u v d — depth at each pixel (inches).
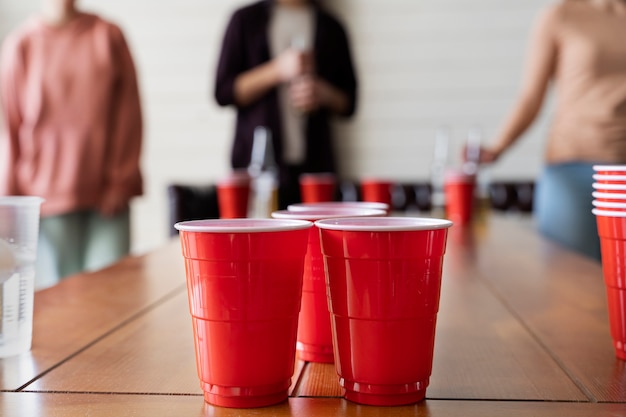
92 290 47.7
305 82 124.7
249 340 23.0
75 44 105.0
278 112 130.7
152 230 189.9
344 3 180.7
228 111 186.5
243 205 79.9
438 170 116.1
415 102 181.2
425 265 22.9
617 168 27.4
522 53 178.7
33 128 105.1
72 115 105.5
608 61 93.7
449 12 179.3
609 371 28.2
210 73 186.2
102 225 111.2
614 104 93.9
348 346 23.7
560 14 97.5
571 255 65.6
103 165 108.1
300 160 133.3
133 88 110.0
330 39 134.9
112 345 32.8
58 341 33.7
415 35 180.1
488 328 36.5
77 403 24.7
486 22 178.9
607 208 28.3
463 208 97.4
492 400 24.7
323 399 24.4
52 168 105.7
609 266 29.5
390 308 22.9
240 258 22.2
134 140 110.8
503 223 101.1
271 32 133.0
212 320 23.0
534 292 46.8
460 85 180.2
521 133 104.3
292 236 22.7
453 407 23.8
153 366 29.2
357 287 22.9
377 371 23.3
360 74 181.6
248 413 22.9
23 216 31.1
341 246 22.7
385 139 182.1
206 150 187.8
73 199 105.9
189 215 91.3
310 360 29.7
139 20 186.2
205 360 23.6
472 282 51.3
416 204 148.6
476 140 106.6
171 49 186.4
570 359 30.2
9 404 24.7
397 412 23.0
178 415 23.0
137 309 41.2
